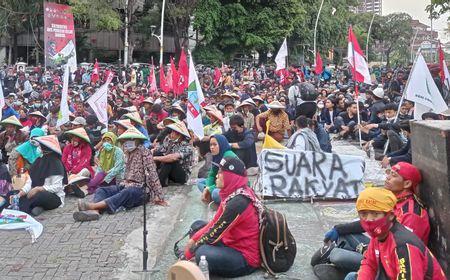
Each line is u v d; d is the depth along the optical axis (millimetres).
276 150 8070
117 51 49938
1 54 47812
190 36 46438
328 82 30984
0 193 7867
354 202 7883
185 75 16094
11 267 5742
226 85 26609
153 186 8219
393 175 4184
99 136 11914
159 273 5492
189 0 41500
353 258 4688
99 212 7777
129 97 17672
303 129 8461
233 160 4988
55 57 21719
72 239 6664
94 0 36219
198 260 4934
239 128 9602
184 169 9680
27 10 38938
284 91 20141
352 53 12422
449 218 3648
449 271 3693
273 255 5090
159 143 11109
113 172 8820
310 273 5230
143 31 44531
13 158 8562
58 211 8023
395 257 3328
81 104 13914
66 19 21828
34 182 8016
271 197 7934
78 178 9070
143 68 33250
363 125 13406
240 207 4891
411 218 4004
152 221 7402
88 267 5742
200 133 8891
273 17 46406
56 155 8203
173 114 12008
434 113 8172
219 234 4883
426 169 4035
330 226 6801
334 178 7992
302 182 7980
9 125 10906
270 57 52188
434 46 50094
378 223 3363
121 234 6848
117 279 5426
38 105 17734
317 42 59625
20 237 6762
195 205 8125
